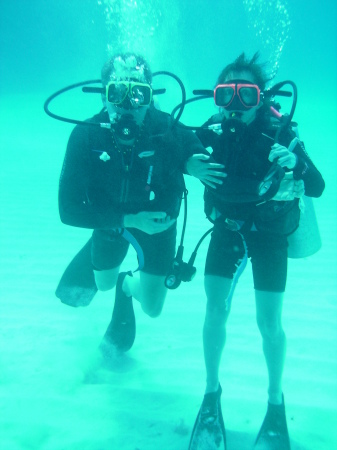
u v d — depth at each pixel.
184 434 2.68
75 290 3.66
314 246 2.95
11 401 2.95
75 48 69.75
